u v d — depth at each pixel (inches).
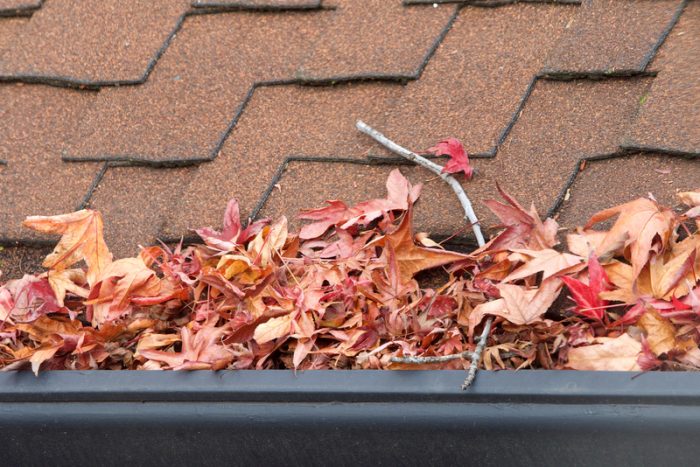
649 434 76.2
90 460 81.3
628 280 80.4
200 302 84.0
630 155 83.3
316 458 79.4
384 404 77.9
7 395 80.4
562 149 84.2
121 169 89.1
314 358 82.0
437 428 77.8
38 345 84.4
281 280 84.0
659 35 85.0
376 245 83.5
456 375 77.7
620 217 80.7
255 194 86.5
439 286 83.4
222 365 80.8
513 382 77.0
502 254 82.6
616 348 78.7
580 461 77.3
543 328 80.4
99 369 84.0
